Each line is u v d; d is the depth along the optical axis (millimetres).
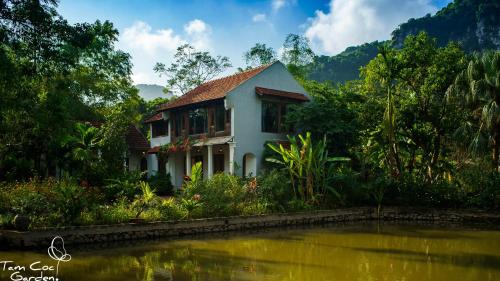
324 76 97625
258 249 13617
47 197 14617
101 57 32031
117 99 33969
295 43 41406
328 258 12328
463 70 22875
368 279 9961
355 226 19766
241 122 24641
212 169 25797
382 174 23859
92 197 16078
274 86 26531
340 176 21578
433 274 10508
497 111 20797
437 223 21250
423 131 26000
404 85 26906
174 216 16359
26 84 14688
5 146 18812
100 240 14086
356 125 25203
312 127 24266
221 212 17844
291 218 19422
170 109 28594
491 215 20734
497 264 11633
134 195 18734
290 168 21094
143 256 12250
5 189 15500
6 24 13656
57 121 15406
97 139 23531
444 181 23797
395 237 16422
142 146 31281
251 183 20047
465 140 23578
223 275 10133
